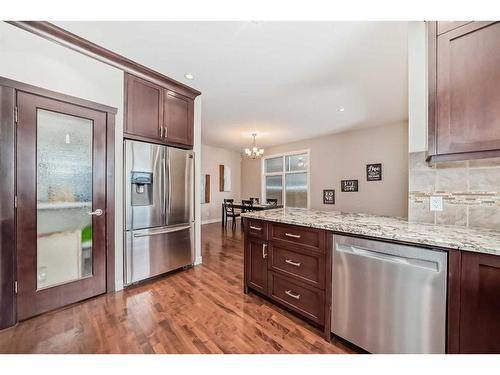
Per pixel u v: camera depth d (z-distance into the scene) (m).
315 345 1.50
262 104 3.55
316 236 1.64
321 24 1.77
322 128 5.04
